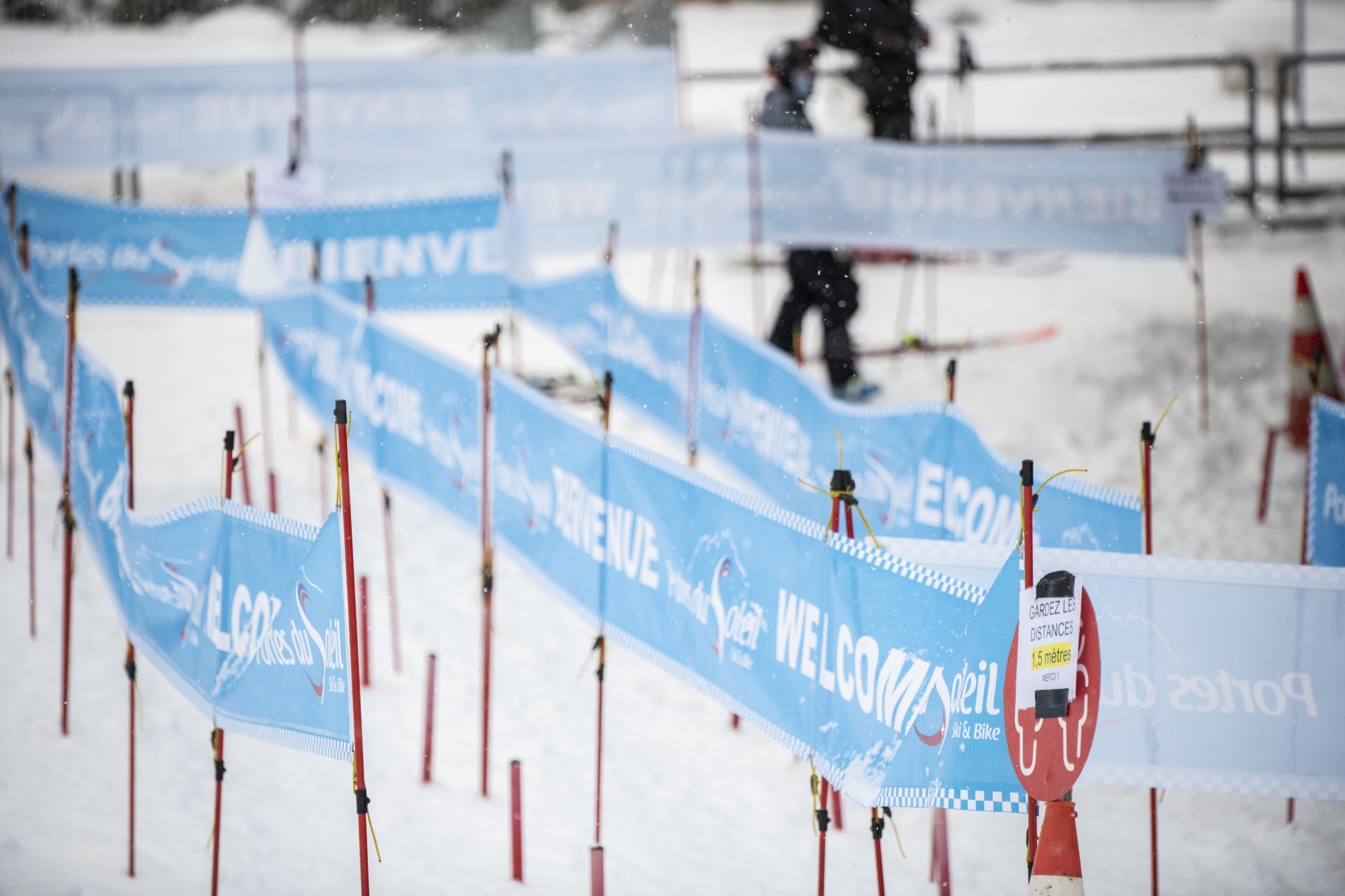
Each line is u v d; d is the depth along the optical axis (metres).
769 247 49.53
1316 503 16.59
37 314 18.55
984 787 12.00
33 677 19.02
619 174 37.47
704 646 13.84
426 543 25.62
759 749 19.55
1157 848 16.53
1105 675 12.42
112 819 15.75
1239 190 49.28
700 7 87.56
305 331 20.39
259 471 27.98
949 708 11.95
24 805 15.72
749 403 20.06
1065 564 12.33
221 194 51.53
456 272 25.86
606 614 15.27
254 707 13.31
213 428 30.78
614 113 40.47
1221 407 33.47
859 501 17.42
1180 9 79.31
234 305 26.80
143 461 28.23
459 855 15.88
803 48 37.00
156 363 36.00
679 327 21.64
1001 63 72.62
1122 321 40.41
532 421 16.27
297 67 39.31
